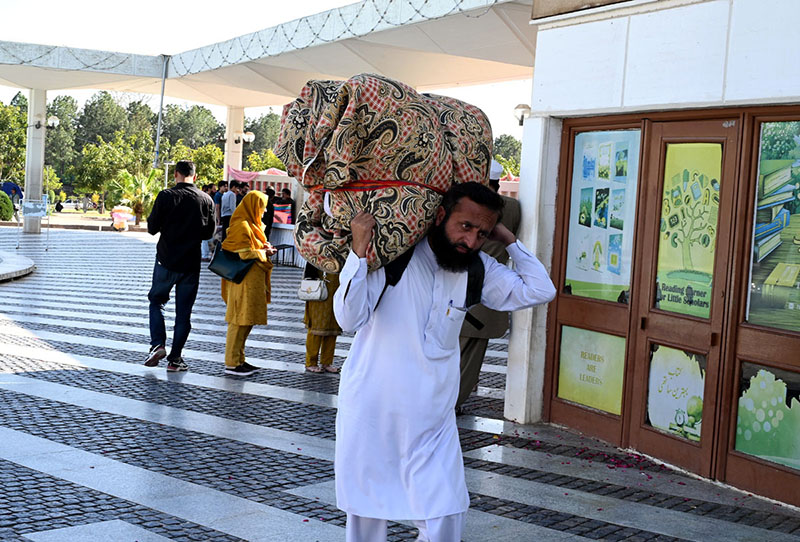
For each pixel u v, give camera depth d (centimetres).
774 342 498
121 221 3594
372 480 324
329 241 338
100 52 2405
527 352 661
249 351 951
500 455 580
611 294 620
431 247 330
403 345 324
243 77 2194
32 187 2759
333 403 720
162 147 6819
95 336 1012
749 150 515
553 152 658
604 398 627
